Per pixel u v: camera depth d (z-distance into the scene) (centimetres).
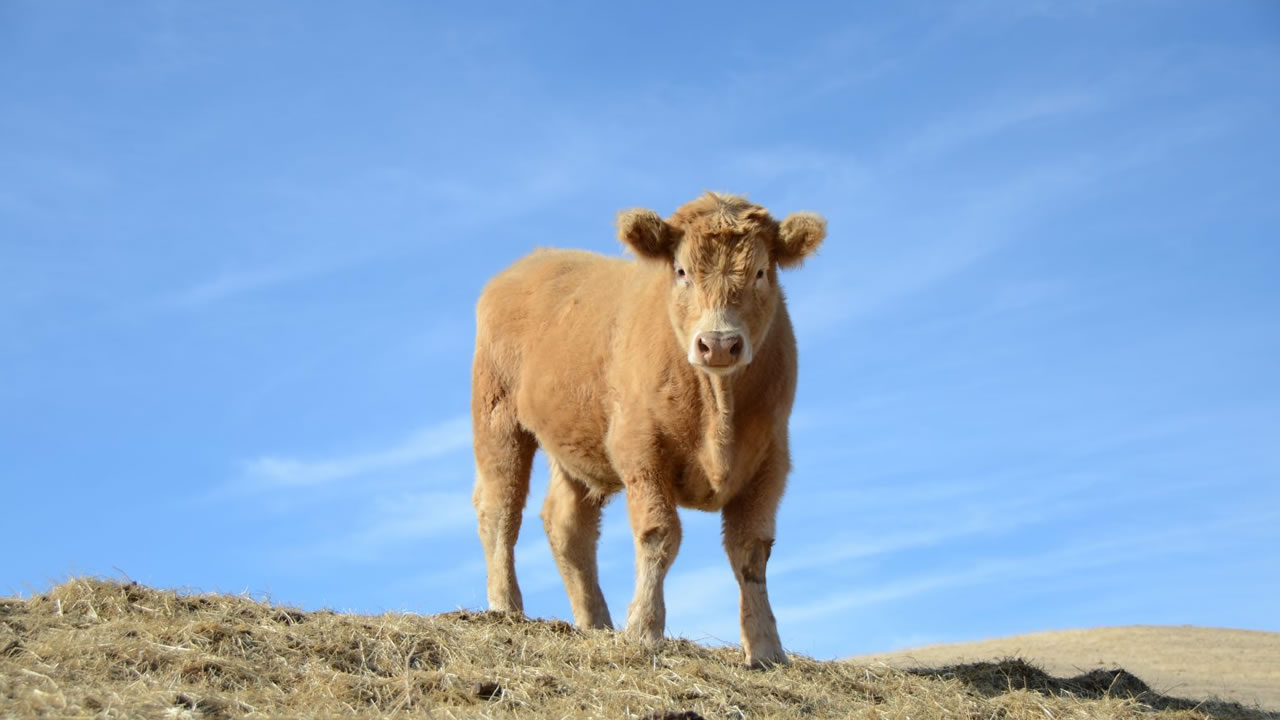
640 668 772
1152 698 938
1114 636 1933
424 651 757
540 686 704
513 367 1066
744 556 852
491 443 1087
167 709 589
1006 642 1927
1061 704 826
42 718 557
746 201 870
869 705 770
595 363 943
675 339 852
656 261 862
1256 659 1688
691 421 843
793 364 884
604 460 962
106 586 786
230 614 779
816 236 839
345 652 730
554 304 1034
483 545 1092
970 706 798
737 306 818
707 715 693
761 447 855
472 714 643
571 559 1060
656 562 843
